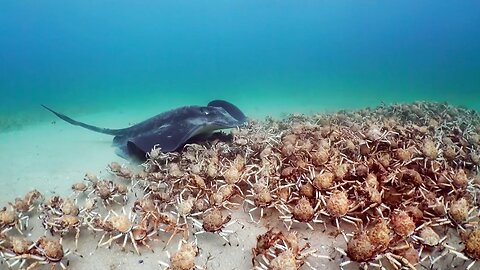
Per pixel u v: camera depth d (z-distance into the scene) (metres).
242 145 2.59
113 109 8.60
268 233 1.54
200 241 1.78
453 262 1.51
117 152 3.37
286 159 2.23
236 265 1.62
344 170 1.83
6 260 1.66
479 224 1.59
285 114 5.91
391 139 2.31
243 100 9.48
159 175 2.30
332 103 7.94
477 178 1.98
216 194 1.88
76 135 4.70
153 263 1.66
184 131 2.95
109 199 2.20
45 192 2.61
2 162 3.45
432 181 1.89
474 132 2.89
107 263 1.68
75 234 1.90
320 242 1.70
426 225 1.53
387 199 1.79
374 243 1.34
